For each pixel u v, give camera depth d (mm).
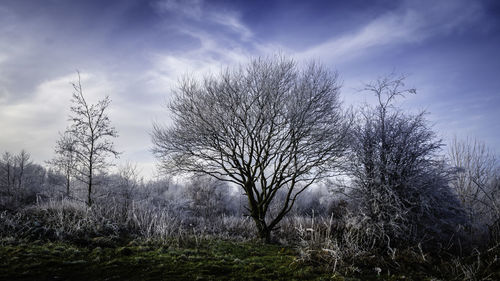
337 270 6609
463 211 9492
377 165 9195
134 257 6578
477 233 8617
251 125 10375
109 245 7570
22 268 5332
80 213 10125
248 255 7816
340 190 9891
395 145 9555
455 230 8789
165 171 11422
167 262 6367
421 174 9281
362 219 8727
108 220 9375
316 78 10609
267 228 10312
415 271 6891
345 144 9961
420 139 9617
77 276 5250
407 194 9094
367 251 7742
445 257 7852
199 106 10383
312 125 10070
